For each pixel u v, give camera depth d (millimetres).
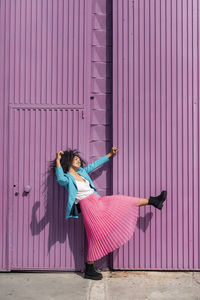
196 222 3594
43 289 3100
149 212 3602
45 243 3621
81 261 3590
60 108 3676
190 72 3639
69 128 3668
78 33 3684
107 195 3693
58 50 3689
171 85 3639
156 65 3648
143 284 3203
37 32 3697
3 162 3686
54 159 3662
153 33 3654
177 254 3578
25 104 3693
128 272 3553
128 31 3652
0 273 3596
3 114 3697
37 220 3635
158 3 3658
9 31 3701
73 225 3613
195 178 3607
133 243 3594
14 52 3699
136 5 3664
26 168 3668
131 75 3648
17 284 3238
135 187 3613
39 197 3648
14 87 3697
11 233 3639
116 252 3590
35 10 3699
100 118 3719
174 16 3654
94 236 3242
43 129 3682
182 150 3623
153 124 3635
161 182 3611
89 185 3488
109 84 3736
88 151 3660
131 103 3639
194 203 3598
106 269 3625
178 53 3646
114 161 3629
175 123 3629
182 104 3633
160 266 3574
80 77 3672
